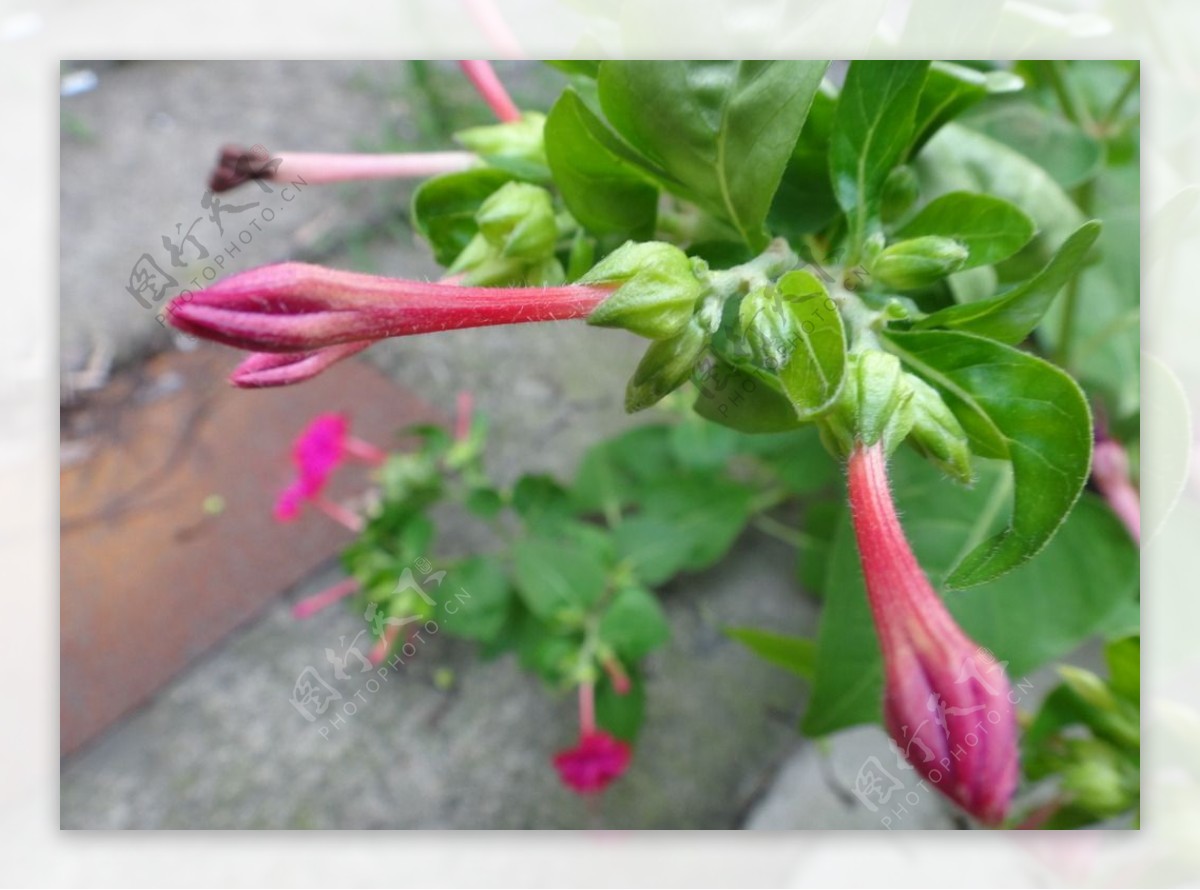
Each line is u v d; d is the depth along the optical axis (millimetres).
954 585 111
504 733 307
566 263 136
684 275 108
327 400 347
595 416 345
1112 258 179
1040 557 157
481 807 298
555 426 344
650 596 286
